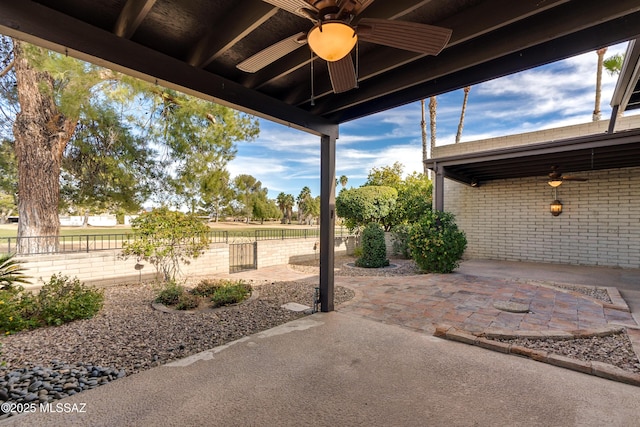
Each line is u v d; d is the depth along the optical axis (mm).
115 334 3537
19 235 6461
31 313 3842
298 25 2684
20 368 2736
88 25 2332
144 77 2684
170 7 2459
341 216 11125
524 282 5941
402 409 2117
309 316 4113
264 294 5371
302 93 3822
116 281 5980
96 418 2033
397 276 6949
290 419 2023
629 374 2441
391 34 2029
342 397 2264
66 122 6535
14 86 6539
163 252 6223
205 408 2141
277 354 2973
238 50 3021
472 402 2188
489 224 9320
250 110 3439
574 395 2262
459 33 2527
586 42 2553
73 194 7137
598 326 3504
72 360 2912
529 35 2523
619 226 7465
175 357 2984
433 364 2756
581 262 7922
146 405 2178
